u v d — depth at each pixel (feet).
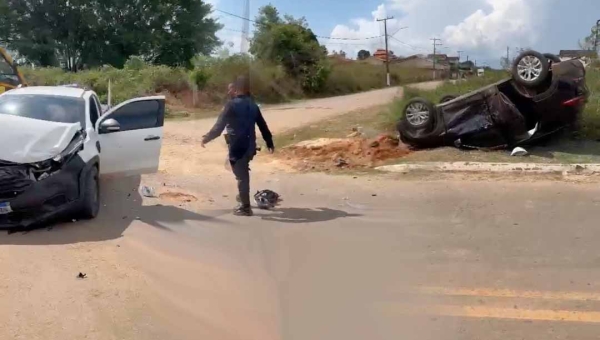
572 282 18.31
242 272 18.42
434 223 25.64
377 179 37.24
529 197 31.30
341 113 68.49
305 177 38.09
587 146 44.45
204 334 14.43
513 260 20.40
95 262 19.49
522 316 15.78
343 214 27.43
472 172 38.75
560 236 23.48
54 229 23.39
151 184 33.78
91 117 28.78
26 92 29.45
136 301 16.39
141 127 29.63
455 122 44.04
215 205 28.91
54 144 23.90
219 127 26.27
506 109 42.27
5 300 16.15
